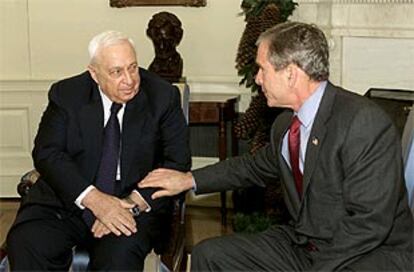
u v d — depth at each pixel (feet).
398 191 7.14
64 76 15.34
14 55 15.29
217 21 14.79
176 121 9.07
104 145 8.83
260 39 7.73
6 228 13.43
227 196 14.93
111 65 8.41
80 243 8.80
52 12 15.12
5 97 15.37
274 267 7.81
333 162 7.27
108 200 8.46
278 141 8.01
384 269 7.04
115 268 8.14
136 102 8.93
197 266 8.00
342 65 13.29
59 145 8.79
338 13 13.08
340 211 7.34
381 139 7.16
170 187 8.63
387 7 12.73
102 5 15.03
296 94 7.53
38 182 9.16
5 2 15.07
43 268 8.29
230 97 14.44
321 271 7.09
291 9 12.64
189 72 15.08
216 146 14.97
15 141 15.47
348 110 7.32
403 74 12.90
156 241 8.89
